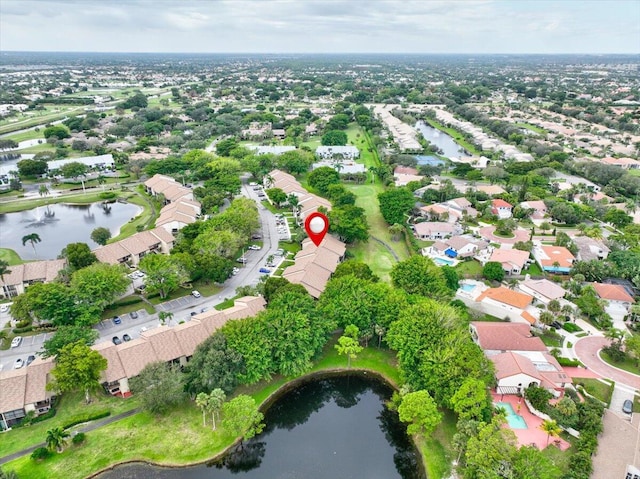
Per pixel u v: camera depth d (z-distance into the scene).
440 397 85.25
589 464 72.50
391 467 81.81
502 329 106.12
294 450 85.94
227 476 78.38
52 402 88.62
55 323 106.19
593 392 93.69
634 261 140.38
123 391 91.38
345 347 98.12
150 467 77.56
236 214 157.88
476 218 190.75
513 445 71.00
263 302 112.06
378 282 123.56
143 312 119.44
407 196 183.75
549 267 145.25
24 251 161.38
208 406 81.50
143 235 153.25
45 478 73.69
